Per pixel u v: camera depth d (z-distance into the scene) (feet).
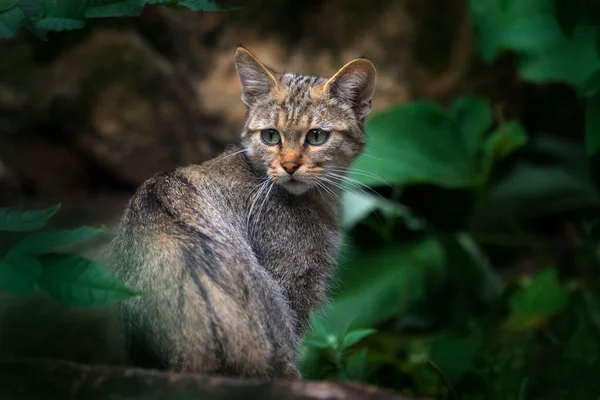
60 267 14.64
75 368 15.38
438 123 36.35
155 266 17.35
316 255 22.70
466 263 34.76
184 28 41.19
